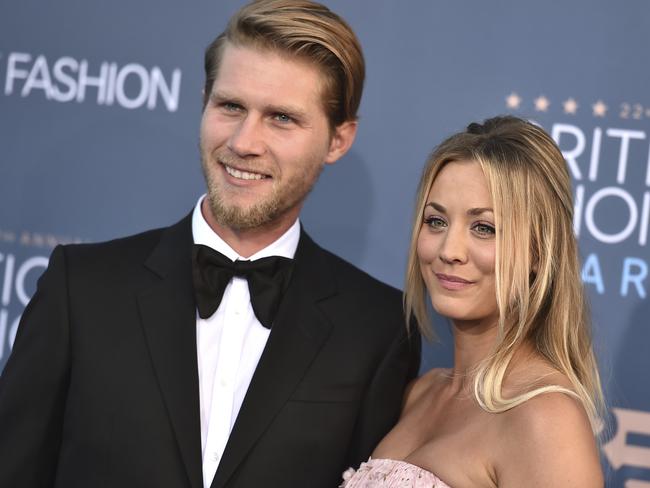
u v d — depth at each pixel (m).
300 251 2.01
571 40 2.49
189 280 1.89
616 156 2.46
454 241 1.75
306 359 1.86
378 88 2.55
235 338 1.88
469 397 1.78
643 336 2.45
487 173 1.73
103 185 2.61
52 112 2.62
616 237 2.46
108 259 1.90
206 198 1.98
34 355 1.81
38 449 1.78
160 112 2.61
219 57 1.88
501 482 1.62
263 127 1.84
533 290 1.76
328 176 2.58
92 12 2.62
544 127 2.49
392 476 1.70
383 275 2.56
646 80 2.46
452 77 2.53
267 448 1.78
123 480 1.74
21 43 2.62
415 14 2.54
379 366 1.93
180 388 1.78
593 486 1.55
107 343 1.80
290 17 1.84
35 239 2.62
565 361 1.74
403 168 2.55
